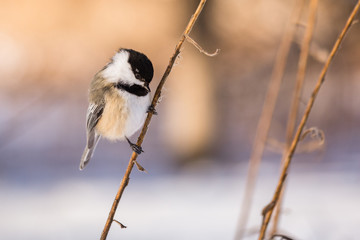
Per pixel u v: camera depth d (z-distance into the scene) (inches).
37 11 623.8
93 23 619.2
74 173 591.5
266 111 168.6
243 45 631.8
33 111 786.2
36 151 711.1
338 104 701.9
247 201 169.5
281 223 261.1
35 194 462.6
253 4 604.4
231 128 727.7
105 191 472.4
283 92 655.1
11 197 445.7
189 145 625.6
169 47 597.3
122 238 303.0
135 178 554.6
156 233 309.6
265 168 535.2
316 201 330.3
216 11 589.9
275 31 621.9
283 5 609.3
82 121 813.9
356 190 378.0
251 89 715.4
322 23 590.9
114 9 597.3
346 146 615.2
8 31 649.0
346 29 122.4
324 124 703.7
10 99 792.3
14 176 568.1
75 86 772.6
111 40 625.0
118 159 687.7
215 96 629.9
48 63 728.3
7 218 357.1
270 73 682.8
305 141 375.9
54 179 550.3
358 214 283.3
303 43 149.3
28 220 352.8
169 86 679.7
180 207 389.4
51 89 768.9
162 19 586.2
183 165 621.3
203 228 317.4
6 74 756.6
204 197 426.0
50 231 323.9
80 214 373.7
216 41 605.9
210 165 598.9
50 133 785.6
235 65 657.6
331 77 697.0
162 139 772.6
